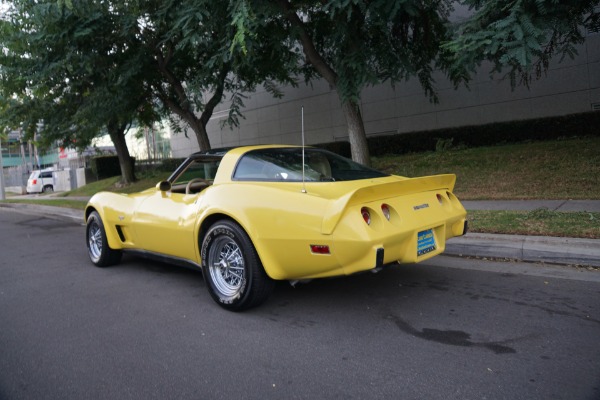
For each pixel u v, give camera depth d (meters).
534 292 4.31
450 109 16.20
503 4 6.85
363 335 3.51
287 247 3.66
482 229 6.27
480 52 6.88
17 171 41.41
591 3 7.43
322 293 4.54
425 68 12.41
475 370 2.88
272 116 22.00
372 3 7.98
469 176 11.15
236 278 4.22
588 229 5.64
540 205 7.90
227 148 4.88
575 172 9.72
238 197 4.05
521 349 3.15
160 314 4.20
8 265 6.70
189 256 4.70
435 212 4.06
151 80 14.45
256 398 2.68
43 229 10.84
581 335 3.34
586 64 13.51
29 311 4.43
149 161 28.72
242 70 12.94
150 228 5.03
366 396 2.64
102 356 3.33
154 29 12.39
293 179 4.04
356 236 3.35
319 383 2.81
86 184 28.81
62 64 11.41
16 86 12.76
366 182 4.12
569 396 2.54
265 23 9.17
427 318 3.79
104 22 11.33
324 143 19.06
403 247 3.69
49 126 16.14
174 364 3.16
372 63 10.08
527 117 14.66
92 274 5.82
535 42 6.17
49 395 2.80
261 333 3.64
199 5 8.76
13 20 11.47
